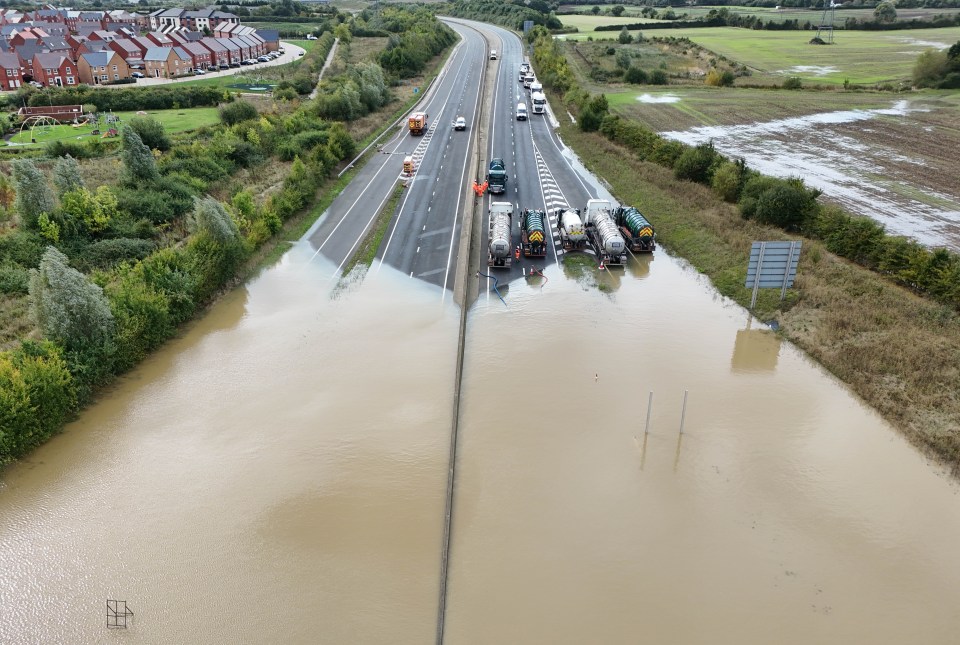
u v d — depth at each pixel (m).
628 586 26.38
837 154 82.56
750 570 27.06
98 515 29.91
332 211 68.69
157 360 42.34
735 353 43.00
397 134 100.31
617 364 41.72
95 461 33.31
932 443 33.38
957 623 24.70
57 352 37.00
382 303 49.31
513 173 80.69
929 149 84.00
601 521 29.58
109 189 62.53
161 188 66.19
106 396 38.59
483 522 29.50
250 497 30.91
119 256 54.59
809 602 25.64
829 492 31.03
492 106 117.19
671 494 31.11
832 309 45.50
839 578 26.64
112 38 158.50
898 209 62.56
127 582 26.55
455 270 54.84
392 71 137.62
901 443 34.09
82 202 57.19
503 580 26.64
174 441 34.75
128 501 30.69
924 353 39.19
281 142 87.12
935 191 67.88
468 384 39.50
